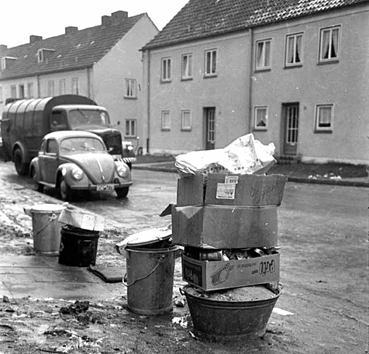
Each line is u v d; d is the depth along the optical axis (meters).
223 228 3.99
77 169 13.66
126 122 40.06
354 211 11.97
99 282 5.76
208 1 30.75
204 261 3.98
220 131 27.81
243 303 3.93
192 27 29.97
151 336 4.09
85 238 6.38
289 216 11.24
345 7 20.89
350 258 7.53
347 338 4.49
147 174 22.70
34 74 44.72
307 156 23.05
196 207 4.02
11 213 10.77
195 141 29.78
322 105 22.33
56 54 45.03
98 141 15.47
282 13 24.00
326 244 8.45
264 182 4.08
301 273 6.73
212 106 28.36
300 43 23.19
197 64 29.11
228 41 26.89
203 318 4.04
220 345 4.00
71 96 20.27
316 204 13.15
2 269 6.06
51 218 6.95
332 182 18.05
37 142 19.89
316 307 5.37
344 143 21.47
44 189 15.73
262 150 4.23
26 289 5.27
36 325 4.04
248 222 4.07
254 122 25.75
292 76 23.53
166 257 4.63
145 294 4.61
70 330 3.98
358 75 20.75
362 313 5.23
